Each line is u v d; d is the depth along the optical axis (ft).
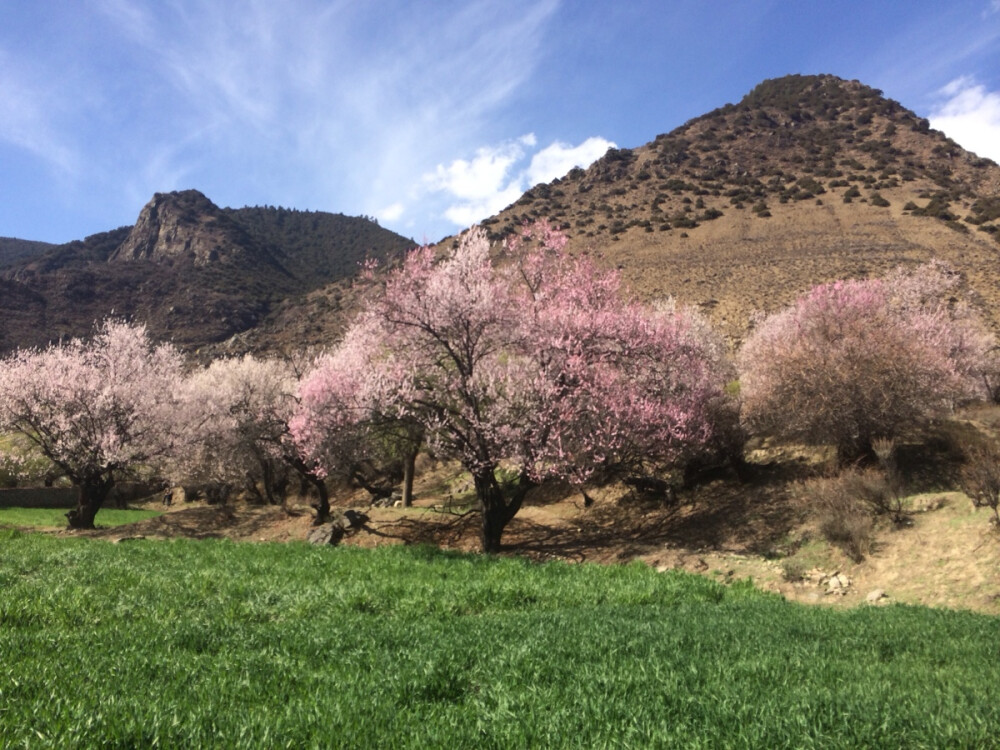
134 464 105.29
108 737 12.43
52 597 27.94
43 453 103.04
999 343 112.57
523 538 67.51
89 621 24.94
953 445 55.26
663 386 64.85
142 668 17.43
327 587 32.65
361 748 12.50
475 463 60.08
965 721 13.73
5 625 23.98
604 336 64.28
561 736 13.12
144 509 151.23
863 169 357.61
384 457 99.09
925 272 147.33
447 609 29.22
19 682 15.37
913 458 55.26
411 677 17.10
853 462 57.00
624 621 25.36
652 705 14.75
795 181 353.72
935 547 40.01
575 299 71.10
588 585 36.37
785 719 13.66
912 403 54.24
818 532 47.83
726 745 12.59
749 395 64.44
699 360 69.36
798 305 77.87
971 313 121.90
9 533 67.82
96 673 16.60
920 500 47.03
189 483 144.87
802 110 510.58
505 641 21.48
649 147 479.82
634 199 367.66
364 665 18.92
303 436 70.28
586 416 60.18
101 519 118.52
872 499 46.70
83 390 97.71
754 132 467.52
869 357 55.83
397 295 61.93
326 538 70.64
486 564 44.57
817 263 209.97
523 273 75.77
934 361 55.67
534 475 58.29
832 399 56.44
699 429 61.82
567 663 18.70
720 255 245.04
